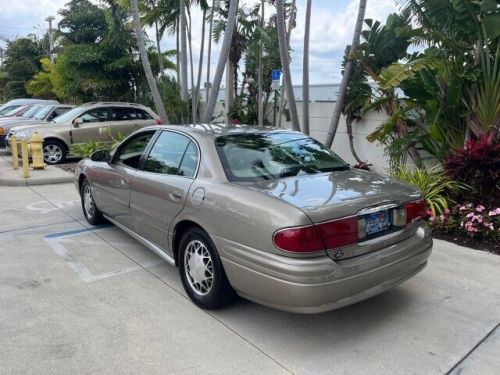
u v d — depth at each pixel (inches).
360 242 128.3
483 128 259.8
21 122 585.6
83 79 742.5
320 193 134.0
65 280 176.6
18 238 229.3
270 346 130.2
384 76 269.3
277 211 122.8
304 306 118.9
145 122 531.8
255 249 126.4
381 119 361.1
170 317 146.6
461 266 188.1
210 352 127.1
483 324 141.8
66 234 235.5
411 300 158.1
